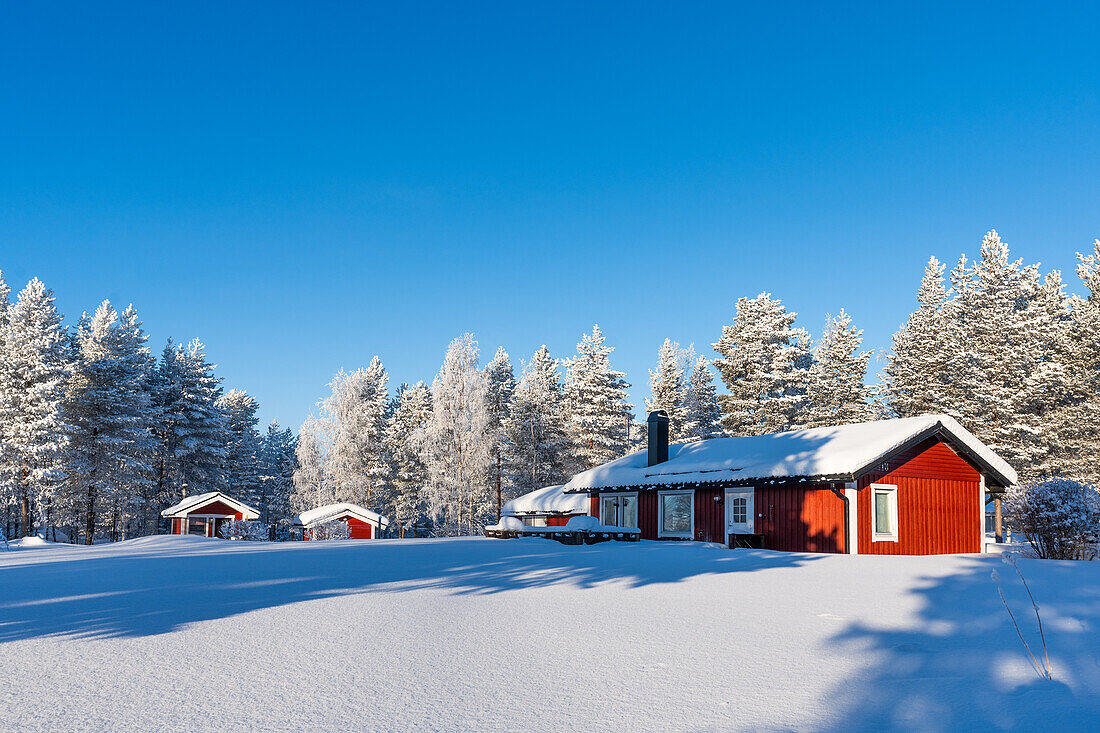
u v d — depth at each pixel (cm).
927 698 501
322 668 579
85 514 5506
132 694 500
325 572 1293
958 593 965
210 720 445
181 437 5981
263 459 8481
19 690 507
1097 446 4403
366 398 6175
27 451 4347
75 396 4862
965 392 4788
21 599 937
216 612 840
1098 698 494
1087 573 1140
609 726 440
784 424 5297
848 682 543
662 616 834
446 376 4947
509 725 441
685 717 459
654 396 6344
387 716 457
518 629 750
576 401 5828
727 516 2581
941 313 5297
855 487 2197
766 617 823
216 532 5009
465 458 4850
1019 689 516
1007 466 2455
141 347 5984
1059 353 4741
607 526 2506
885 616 818
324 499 5600
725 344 5616
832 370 5622
